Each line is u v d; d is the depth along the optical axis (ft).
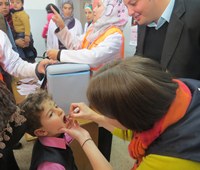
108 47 3.87
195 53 2.79
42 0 10.88
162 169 1.59
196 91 1.77
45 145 2.77
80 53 3.76
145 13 2.88
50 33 8.91
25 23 8.44
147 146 1.77
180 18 2.76
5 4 8.04
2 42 3.90
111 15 4.13
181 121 1.64
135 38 6.59
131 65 1.65
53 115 2.78
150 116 1.55
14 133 2.30
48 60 3.71
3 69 4.08
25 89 4.18
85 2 10.61
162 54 2.97
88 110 2.94
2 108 2.04
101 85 1.60
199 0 2.73
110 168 2.33
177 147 1.57
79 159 3.99
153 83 1.54
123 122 1.62
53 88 3.31
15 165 3.04
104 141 4.39
